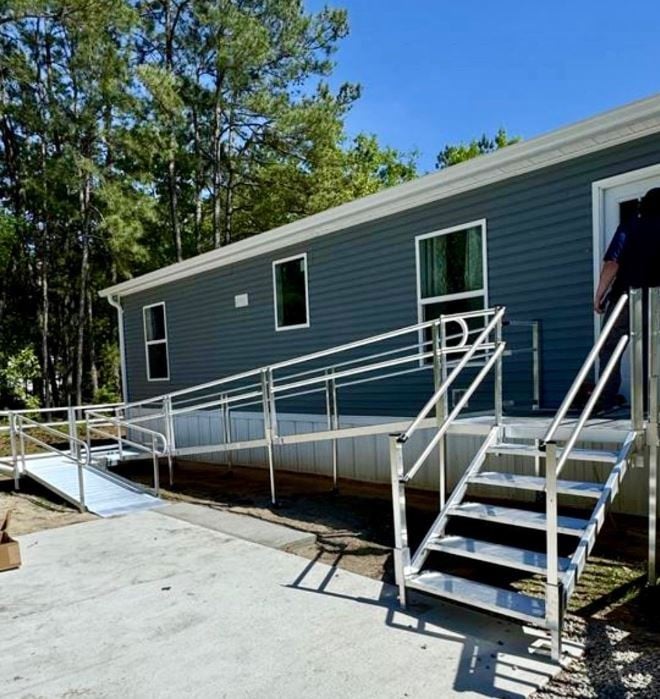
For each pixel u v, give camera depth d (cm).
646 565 366
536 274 546
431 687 238
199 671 262
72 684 256
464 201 604
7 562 425
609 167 491
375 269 701
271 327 855
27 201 1705
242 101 1759
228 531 505
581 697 227
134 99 1586
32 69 1577
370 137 2720
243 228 2011
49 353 1864
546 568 280
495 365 449
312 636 291
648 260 379
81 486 633
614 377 445
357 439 720
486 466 559
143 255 1612
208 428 981
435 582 316
